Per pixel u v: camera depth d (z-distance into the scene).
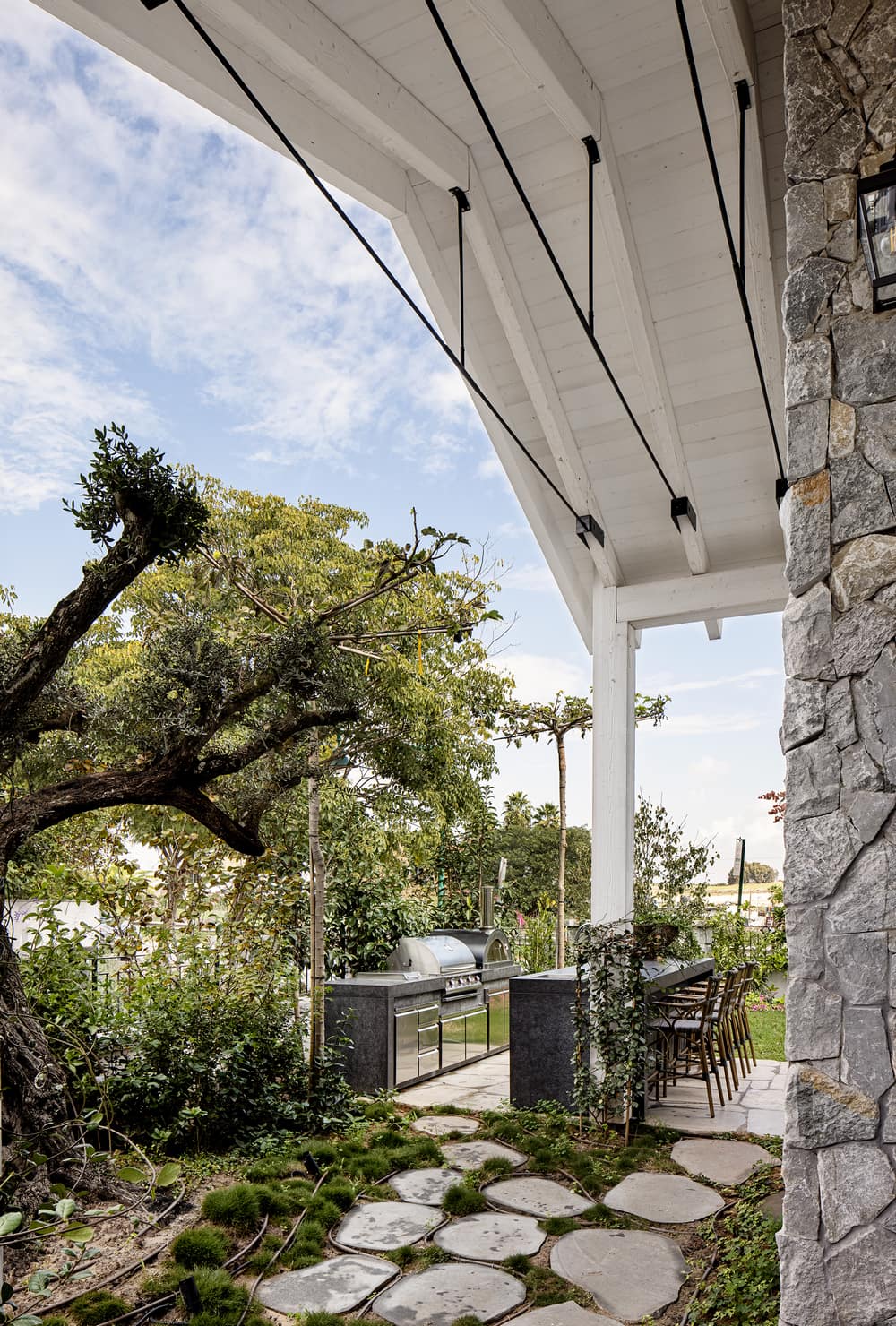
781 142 4.97
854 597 2.66
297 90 4.34
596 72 4.71
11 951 4.67
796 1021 2.55
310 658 5.20
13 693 4.55
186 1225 4.23
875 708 2.59
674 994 7.23
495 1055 8.95
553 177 5.21
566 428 6.38
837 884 2.56
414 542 5.45
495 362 6.45
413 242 5.54
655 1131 6.05
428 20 4.11
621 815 6.77
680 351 5.86
